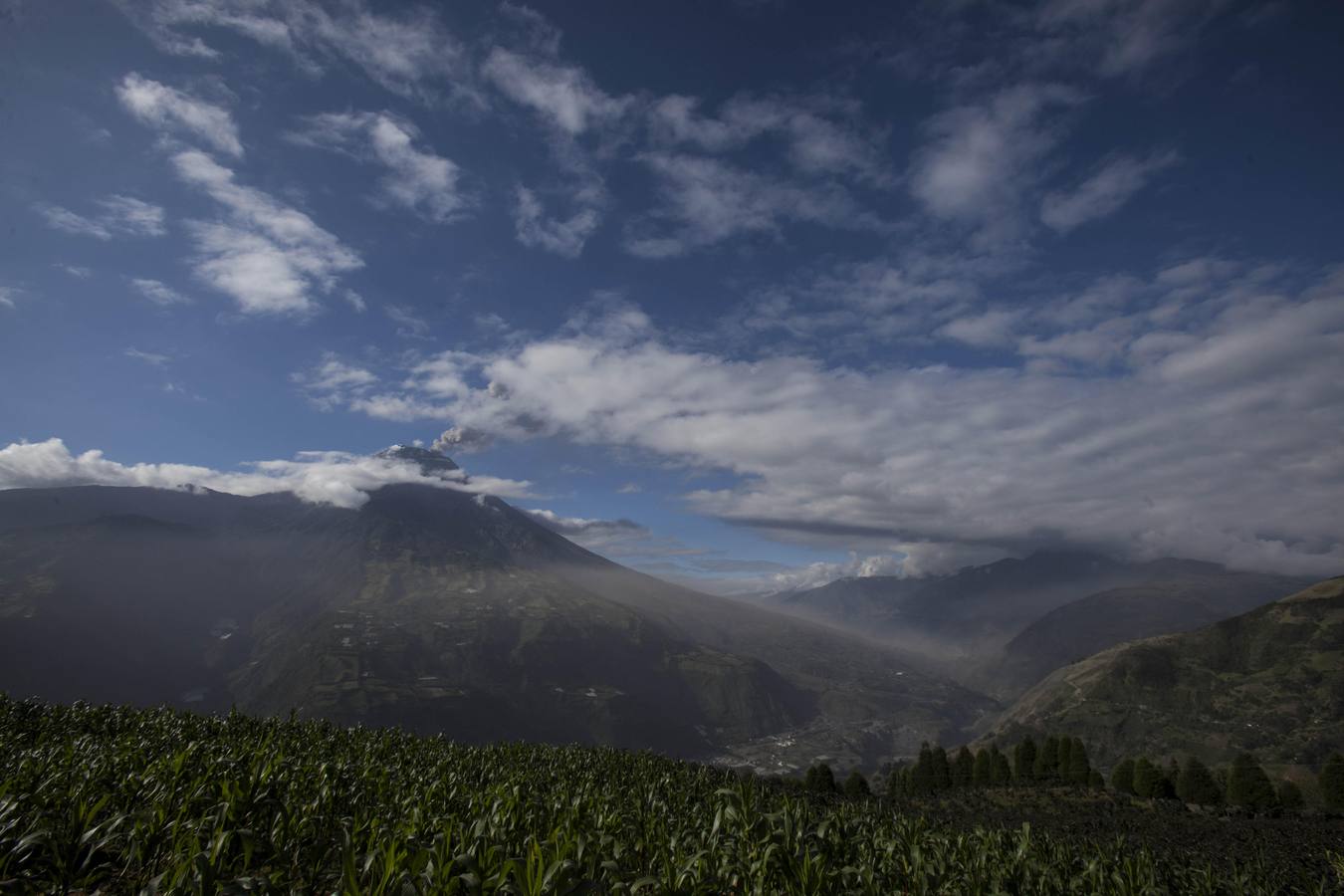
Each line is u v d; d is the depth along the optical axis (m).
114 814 10.84
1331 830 40.34
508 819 12.93
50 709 24.69
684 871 10.08
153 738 21.94
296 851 10.56
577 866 10.20
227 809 9.84
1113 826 42.12
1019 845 16.52
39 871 8.94
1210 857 29.23
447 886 7.79
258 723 27.70
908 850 14.37
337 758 18.64
